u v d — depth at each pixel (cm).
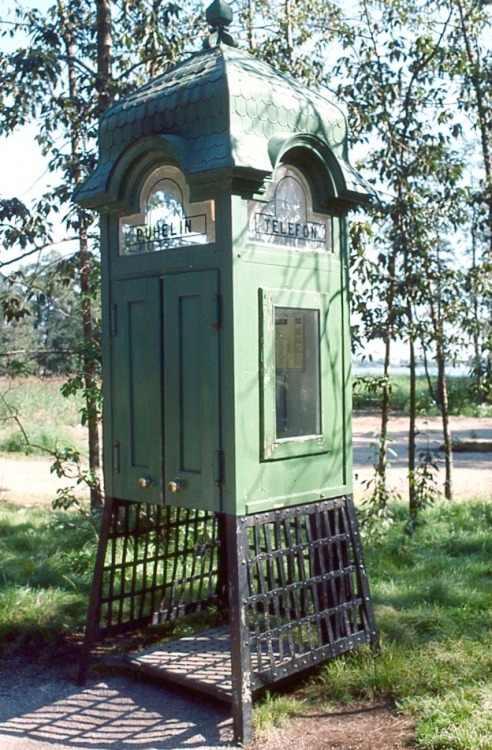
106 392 454
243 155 383
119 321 446
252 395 394
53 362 758
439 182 767
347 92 774
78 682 454
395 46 781
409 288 722
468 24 832
